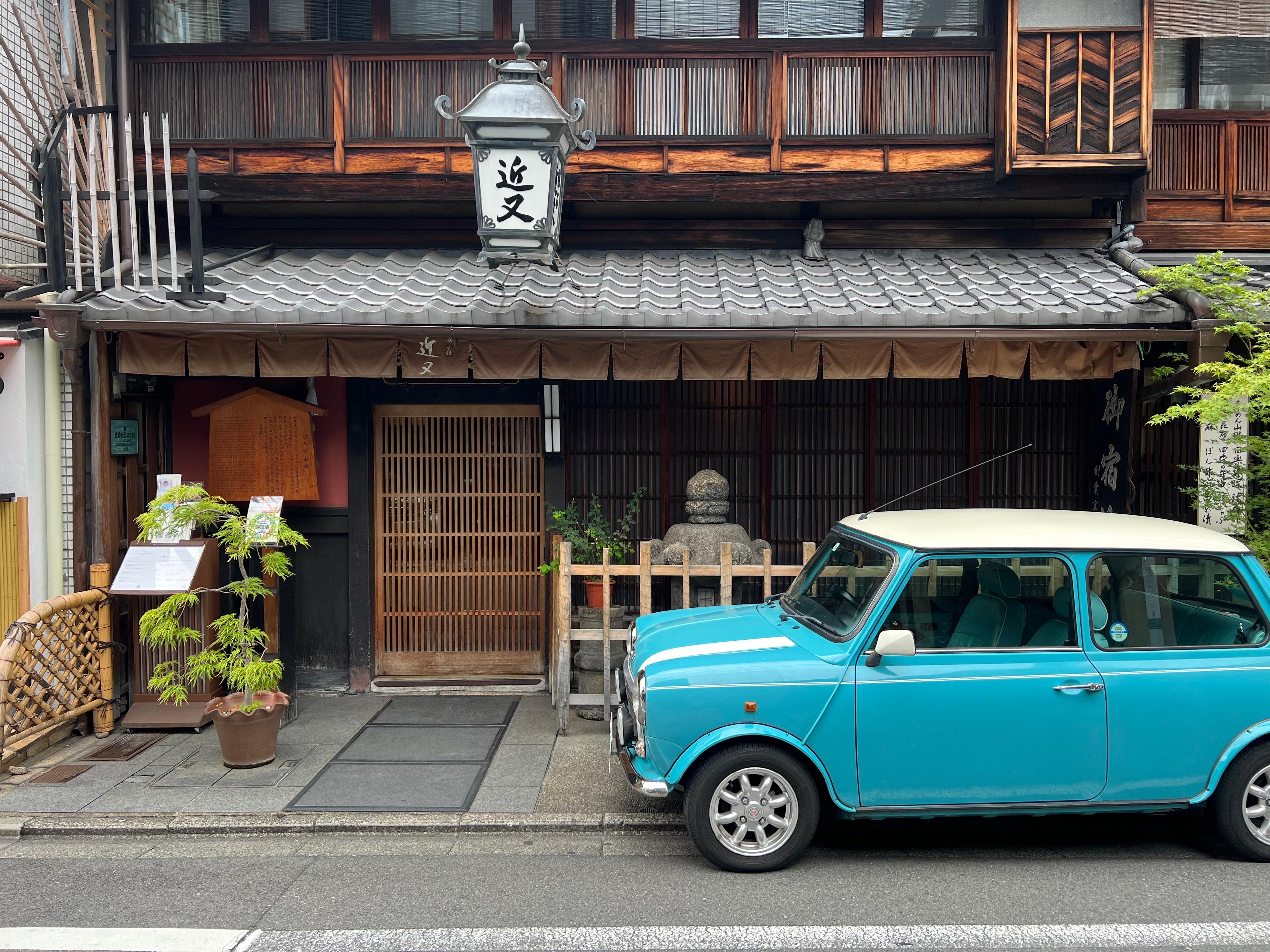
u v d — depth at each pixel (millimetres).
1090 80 7375
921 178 7613
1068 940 3699
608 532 7422
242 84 7727
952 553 4422
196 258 6285
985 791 4309
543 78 6137
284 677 6867
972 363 6457
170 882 4293
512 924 3848
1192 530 4746
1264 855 4402
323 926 3840
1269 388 5297
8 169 6992
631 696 4703
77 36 7012
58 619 6105
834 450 7754
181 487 6008
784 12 7926
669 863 4488
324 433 7730
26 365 6430
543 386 7547
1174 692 4309
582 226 8180
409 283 7074
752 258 7992
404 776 5629
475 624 7922
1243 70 8273
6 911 3988
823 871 4379
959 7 7863
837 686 4270
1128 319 6262
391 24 7945
